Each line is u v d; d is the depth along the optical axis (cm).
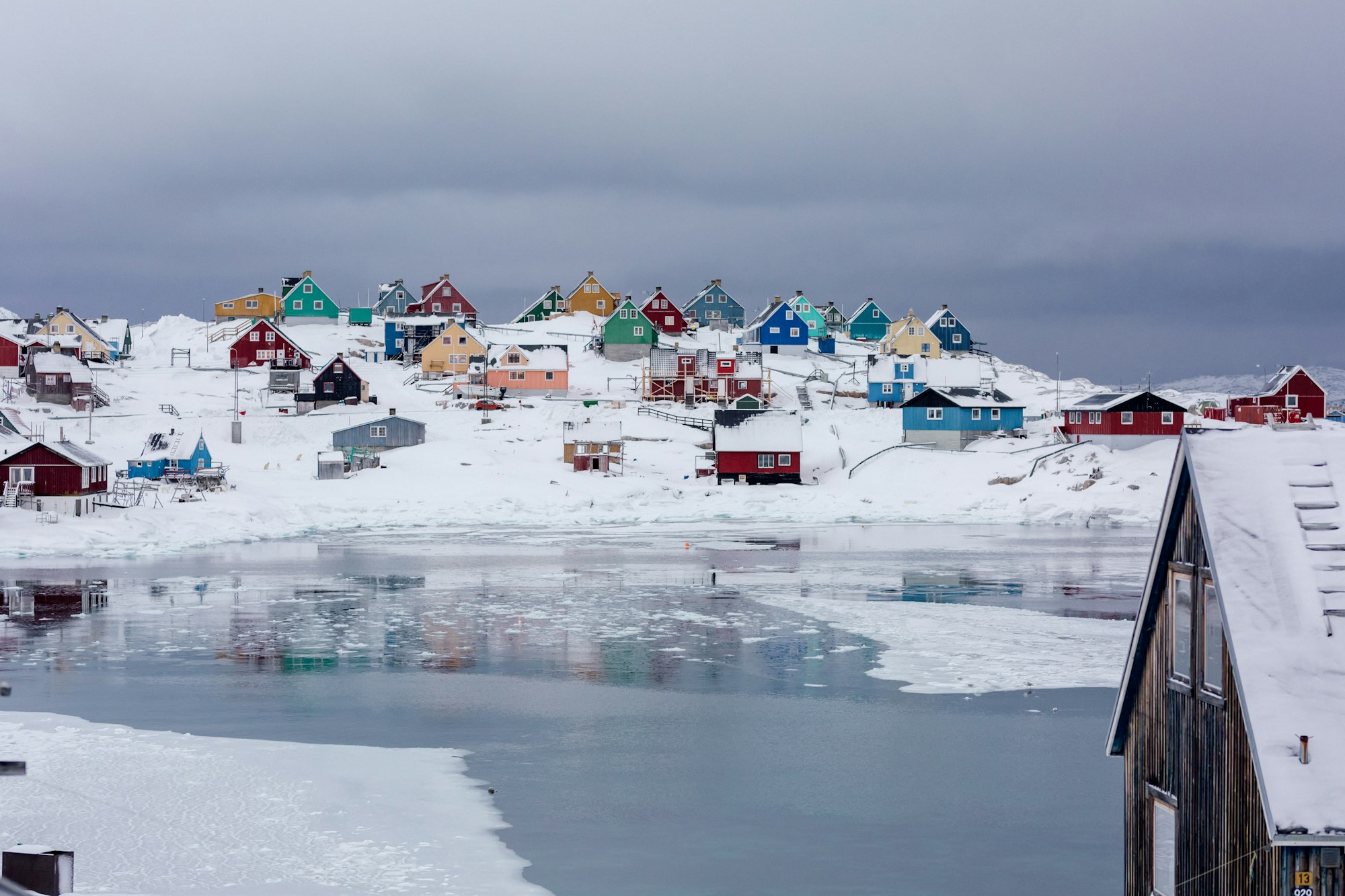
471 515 9469
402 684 3975
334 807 2733
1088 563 6869
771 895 2266
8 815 2634
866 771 3036
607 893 2272
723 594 5834
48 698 3744
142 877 2292
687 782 2950
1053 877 2359
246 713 3581
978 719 3519
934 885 2317
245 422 11638
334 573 6581
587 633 4856
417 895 2242
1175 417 10544
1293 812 1344
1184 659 1625
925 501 10088
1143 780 1741
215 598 5700
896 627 4925
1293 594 1459
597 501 9938
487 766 3070
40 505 8062
